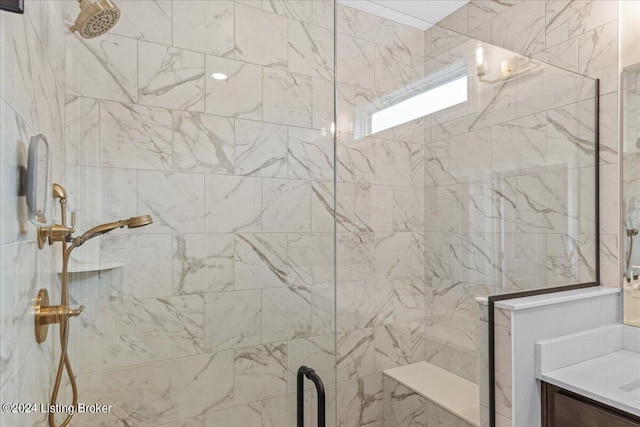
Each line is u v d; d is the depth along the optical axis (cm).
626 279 168
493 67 172
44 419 93
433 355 176
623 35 168
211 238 144
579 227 178
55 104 108
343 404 193
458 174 175
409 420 181
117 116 132
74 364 116
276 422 147
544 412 143
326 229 169
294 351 153
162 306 131
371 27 184
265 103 169
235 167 155
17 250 65
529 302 146
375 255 189
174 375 131
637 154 165
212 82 156
